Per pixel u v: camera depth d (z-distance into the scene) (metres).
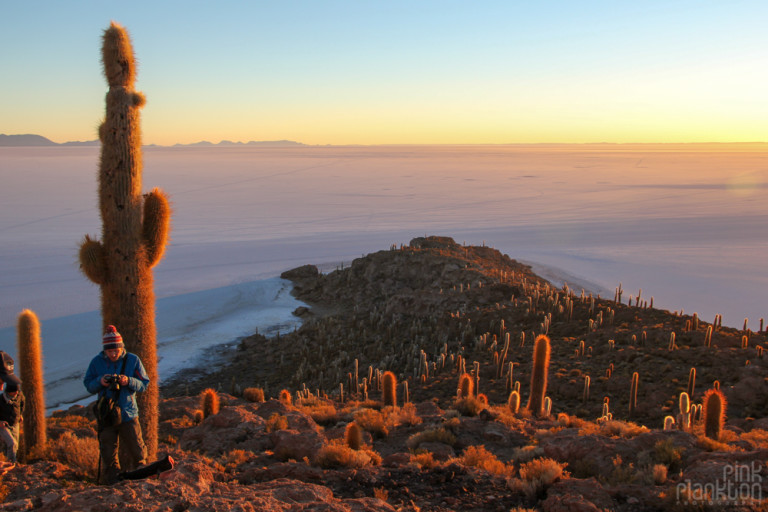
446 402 25.12
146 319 10.32
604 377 27.38
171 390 47.38
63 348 67.56
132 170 10.07
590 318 42.25
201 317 80.56
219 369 54.12
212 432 12.85
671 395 24.16
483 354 38.94
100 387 7.42
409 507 7.28
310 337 58.69
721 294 121.44
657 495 7.29
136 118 10.25
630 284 127.62
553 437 10.70
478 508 7.42
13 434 8.34
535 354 16.89
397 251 86.56
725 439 11.29
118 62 10.16
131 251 10.07
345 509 6.39
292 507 6.35
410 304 59.81
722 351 29.00
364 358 47.47
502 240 199.75
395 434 12.97
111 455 7.45
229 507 6.07
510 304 53.81
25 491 6.97
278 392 42.28
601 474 8.90
